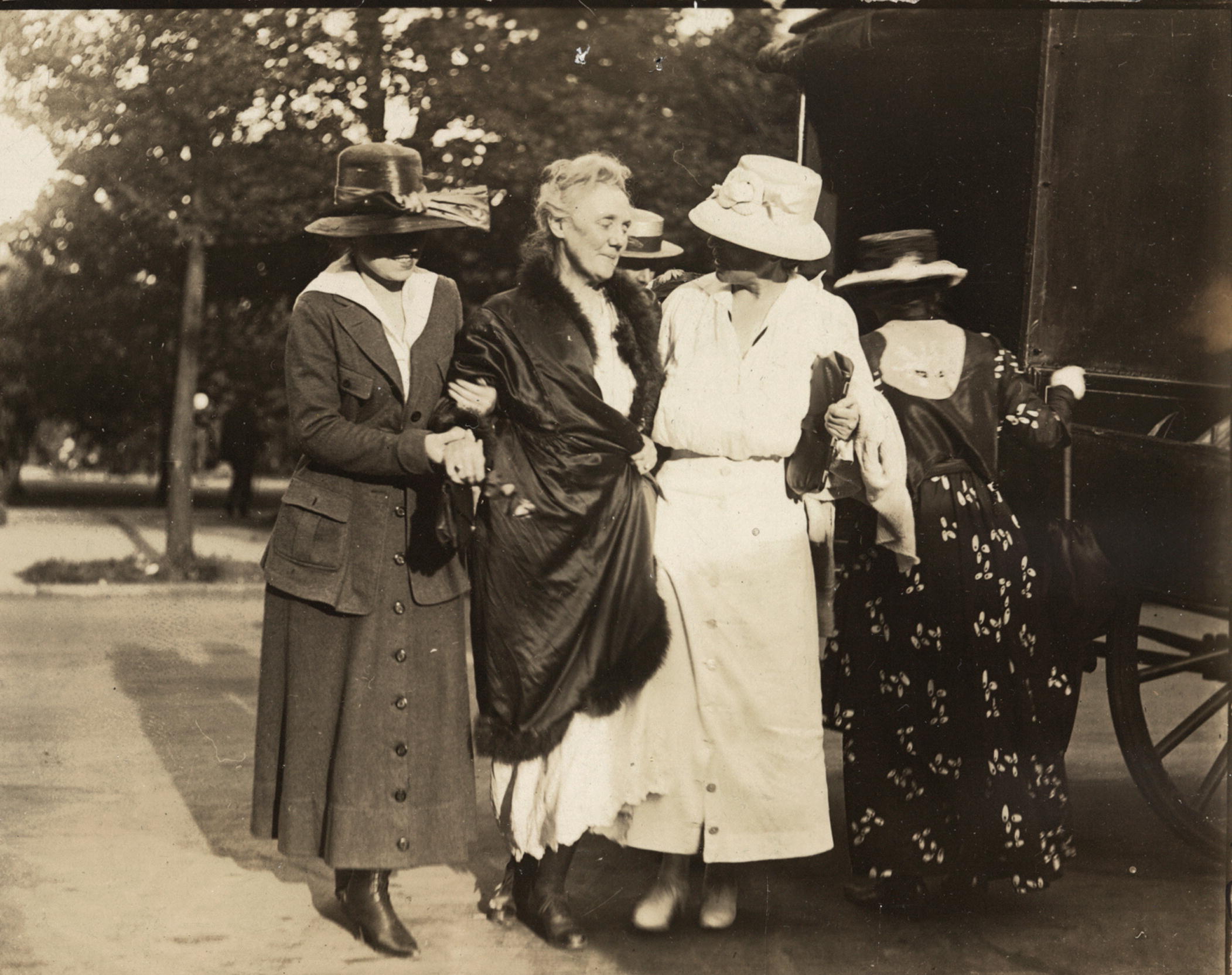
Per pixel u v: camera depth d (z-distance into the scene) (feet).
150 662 17.19
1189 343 10.60
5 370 18.10
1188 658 10.89
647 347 8.47
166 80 13.53
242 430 22.45
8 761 12.28
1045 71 10.17
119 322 17.48
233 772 12.12
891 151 11.06
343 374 8.25
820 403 8.63
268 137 14.02
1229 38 10.30
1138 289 10.49
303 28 13.37
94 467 26.55
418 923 8.94
